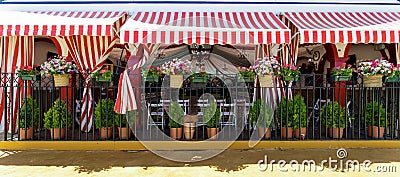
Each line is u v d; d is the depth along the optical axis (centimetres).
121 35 865
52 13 1046
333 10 1133
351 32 902
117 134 1009
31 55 1114
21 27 905
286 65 976
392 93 992
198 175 718
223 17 1043
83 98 1087
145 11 1105
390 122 978
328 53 1246
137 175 718
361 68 975
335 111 977
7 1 1088
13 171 737
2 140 941
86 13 1064
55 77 968
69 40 1099
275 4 1121
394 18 1059
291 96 1077
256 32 878
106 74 952
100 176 711
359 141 949
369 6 1138
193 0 1116
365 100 985
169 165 791
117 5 1100
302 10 1125
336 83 1206
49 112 945
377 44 1401
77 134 1033
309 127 1176
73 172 735
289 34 888
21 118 955
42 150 921
